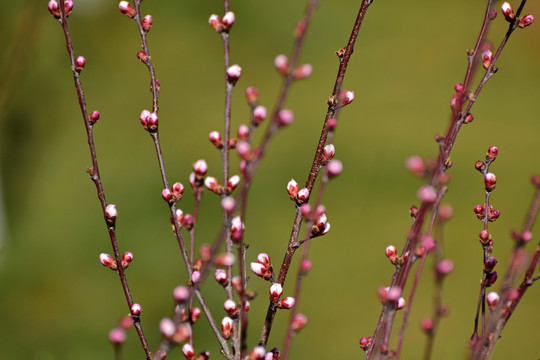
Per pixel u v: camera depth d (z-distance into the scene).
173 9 13.70
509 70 11.66
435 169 1.74
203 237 7.14
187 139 9.75
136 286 6.52
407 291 6.44
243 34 12.95
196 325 5.54
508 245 7.36
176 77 11.51
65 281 6.54
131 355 5.46
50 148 9.11
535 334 5.88
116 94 10.92
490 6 1.84
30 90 9.27
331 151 1.94
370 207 7.97
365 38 12.96
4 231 7.08
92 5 13.09
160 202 7.88
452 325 5.91
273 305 1.97
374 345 1.95
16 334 5.85
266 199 8.13
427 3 14.33
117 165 8.91
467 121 1.94
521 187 8.44
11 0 6.21
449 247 7.31
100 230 7.38
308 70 1.45
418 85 11.19
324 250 7.27
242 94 11.17
